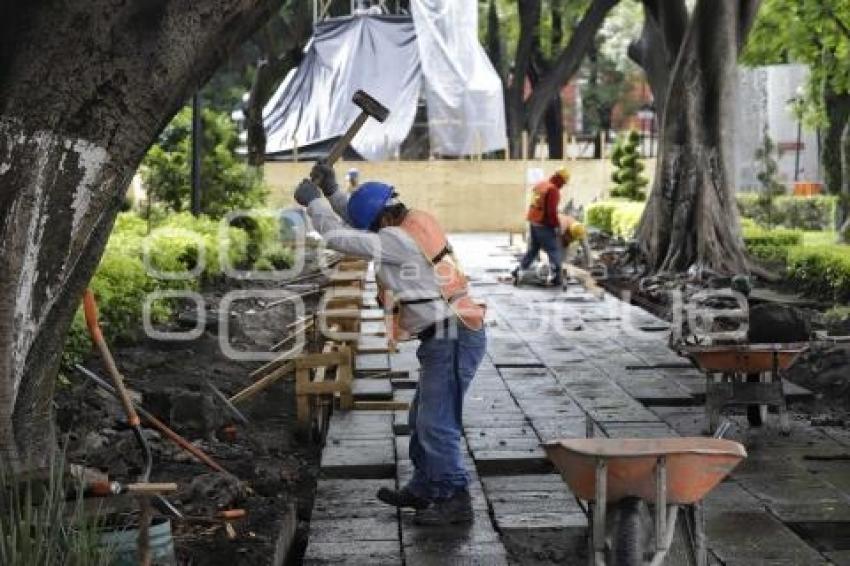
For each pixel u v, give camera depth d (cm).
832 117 2784
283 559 708
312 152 3662
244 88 4431
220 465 868
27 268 616
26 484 557
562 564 685
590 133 6162
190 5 622
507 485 838
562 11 4156
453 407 742
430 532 728
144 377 1185
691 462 512
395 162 3697
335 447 927
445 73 3766
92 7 603
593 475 524
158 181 2289
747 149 3975
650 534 532
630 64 5766
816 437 968
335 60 3769
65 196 617
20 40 604
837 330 1498
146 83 620
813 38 2606
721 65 2100
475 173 3719
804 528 748
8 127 607
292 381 1249
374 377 1221
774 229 2759
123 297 1322
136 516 574
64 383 992
